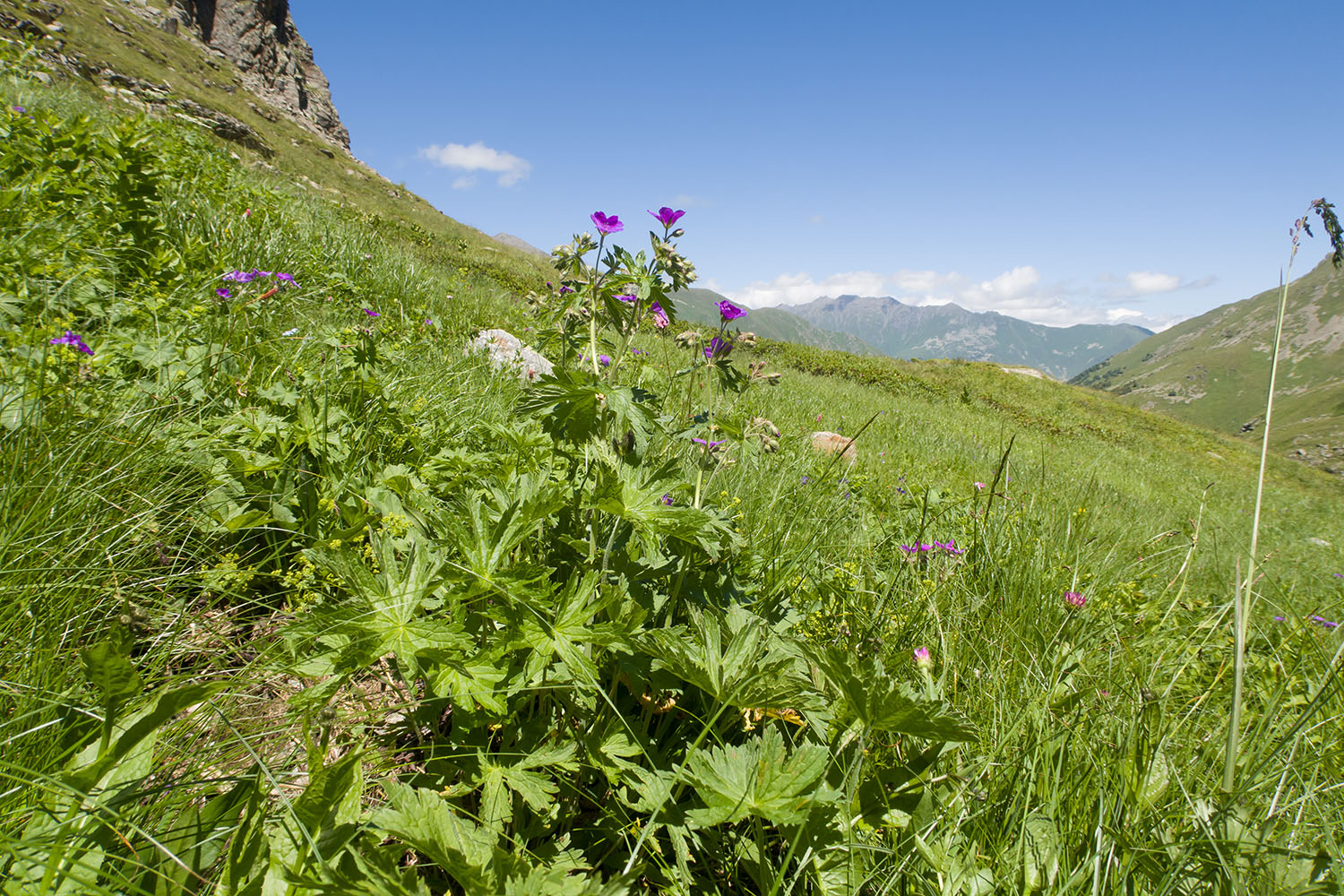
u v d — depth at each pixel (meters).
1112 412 23.78
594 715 1.35
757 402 7.60
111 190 3.89
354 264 6.23
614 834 1.20
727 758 1.14
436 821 0.94
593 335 1.73
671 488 1.50
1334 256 1.36
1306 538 9.14
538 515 1.29
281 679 1.46
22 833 0.89
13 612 1.25
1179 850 1.13
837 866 1.10
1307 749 1.60
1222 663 2.13
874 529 3.25
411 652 1.11
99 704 1.10
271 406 2.42
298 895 0.86
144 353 2.37
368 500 1.93
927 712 1.13
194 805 0.99
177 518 1.77
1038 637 2.04
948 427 12.57
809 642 1.24
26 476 1.53
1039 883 1.10
